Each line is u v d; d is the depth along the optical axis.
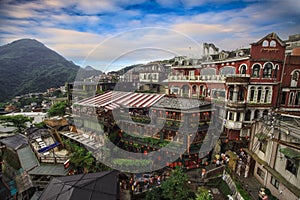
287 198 10.76
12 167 17.72
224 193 14.31
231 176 14.66
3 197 13.91
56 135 21.55
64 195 9.77
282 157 11.60
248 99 20.33
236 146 20.11
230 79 20.20
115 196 10.36
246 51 21.14
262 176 13.82
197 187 14.97
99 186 10.74
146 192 13.95
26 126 28.12
